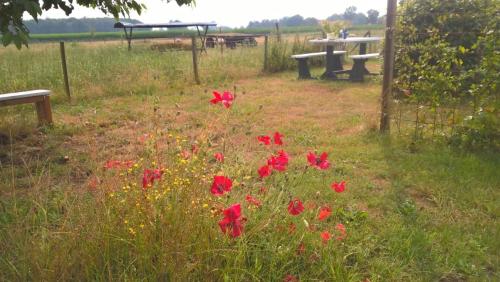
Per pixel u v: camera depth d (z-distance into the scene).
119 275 2.17
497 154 4.71
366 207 3.54
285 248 2.49
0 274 2.24
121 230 2.37
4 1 3.28
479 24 7.10
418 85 5.30
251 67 12.72
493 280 2.60
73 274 2.19
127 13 5.27
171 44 23.38
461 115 5.04
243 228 2.39
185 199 2.43
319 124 6.40
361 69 10.62
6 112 7.01
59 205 2.98
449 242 2.98
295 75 12.15
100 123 6.47
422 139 5.24
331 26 16.64
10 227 2.65
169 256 2.18
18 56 13.40
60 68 10.39
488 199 3.65
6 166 4.48
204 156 2.99
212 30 48.25
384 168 4.43
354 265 2.61
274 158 2.75
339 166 4.47
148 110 7.32
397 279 2.55
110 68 10.80
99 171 3.06
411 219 3.30
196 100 8.27
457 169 4.30
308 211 2.94
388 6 5.34
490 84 4.81
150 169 2.76
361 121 6.45
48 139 5.55
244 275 2.30
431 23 7.50
